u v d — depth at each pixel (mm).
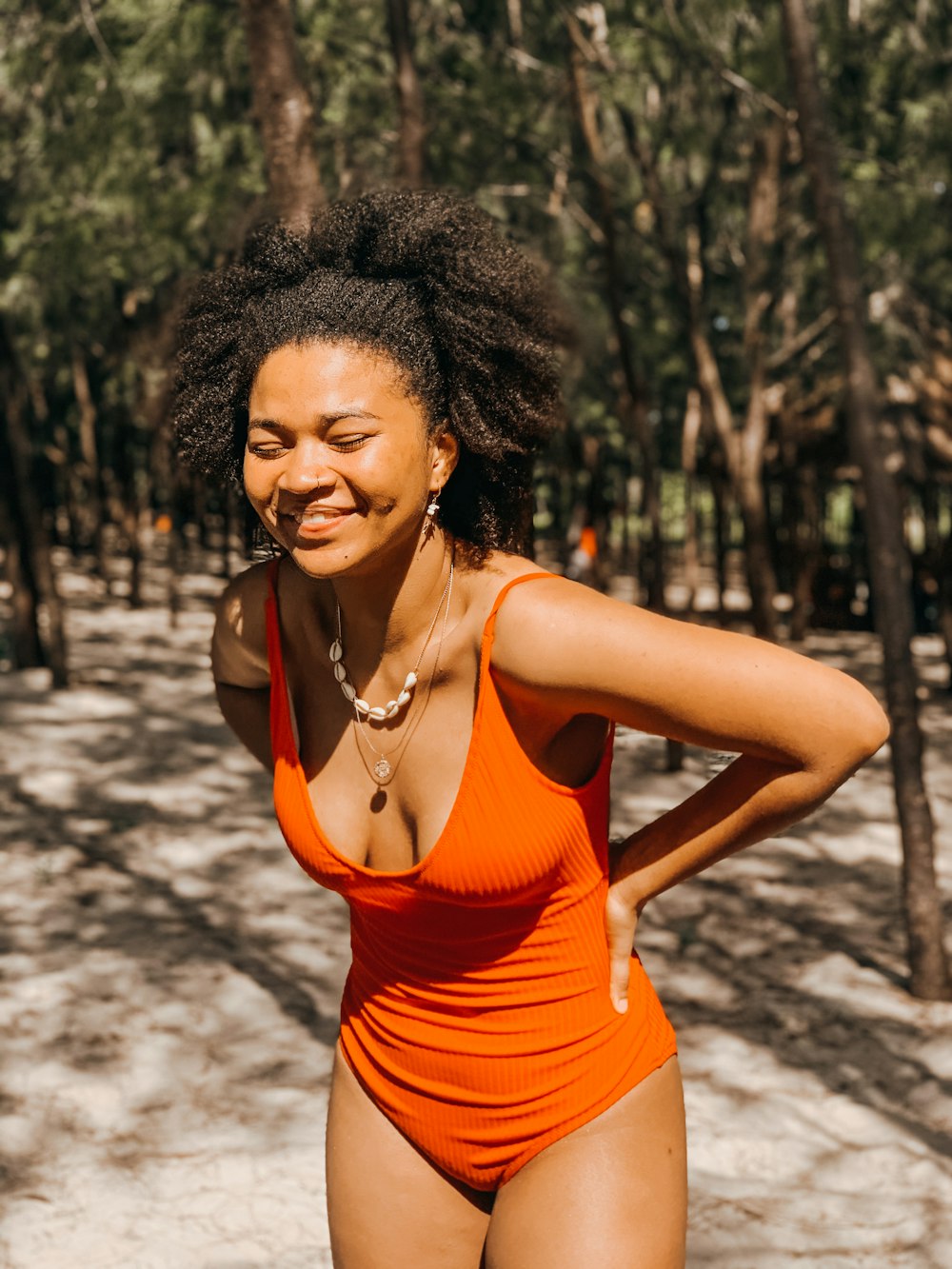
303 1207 3535
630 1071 1687
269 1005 4848
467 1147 1717
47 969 5145
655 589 10484
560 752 1650
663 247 12273
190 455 1803
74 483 23422
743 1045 4629
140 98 10109
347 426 1522
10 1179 3650
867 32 11047
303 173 4160
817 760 1537
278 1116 4023
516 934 1652
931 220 11203
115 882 6332
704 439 16203
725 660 1510
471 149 10477
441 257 1609
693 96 12195
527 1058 1668
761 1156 3889
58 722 10227
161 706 10922
